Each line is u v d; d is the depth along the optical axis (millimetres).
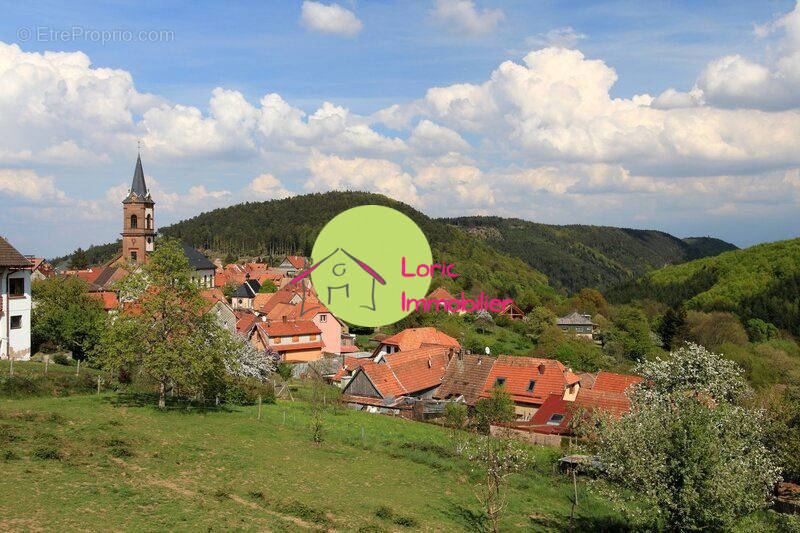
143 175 107812
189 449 28297
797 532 25641
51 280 64500
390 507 25031
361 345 93562
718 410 22453
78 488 20844
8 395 34875
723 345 94125
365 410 53688
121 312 35688
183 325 35344
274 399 50031
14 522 17406
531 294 132375
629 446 21500
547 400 48719
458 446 37906
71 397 36719
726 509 20078
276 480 26172
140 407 35531
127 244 106938
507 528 25078
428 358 62719
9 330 49906
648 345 99500
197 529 18906
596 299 147000
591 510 28953
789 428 34062
